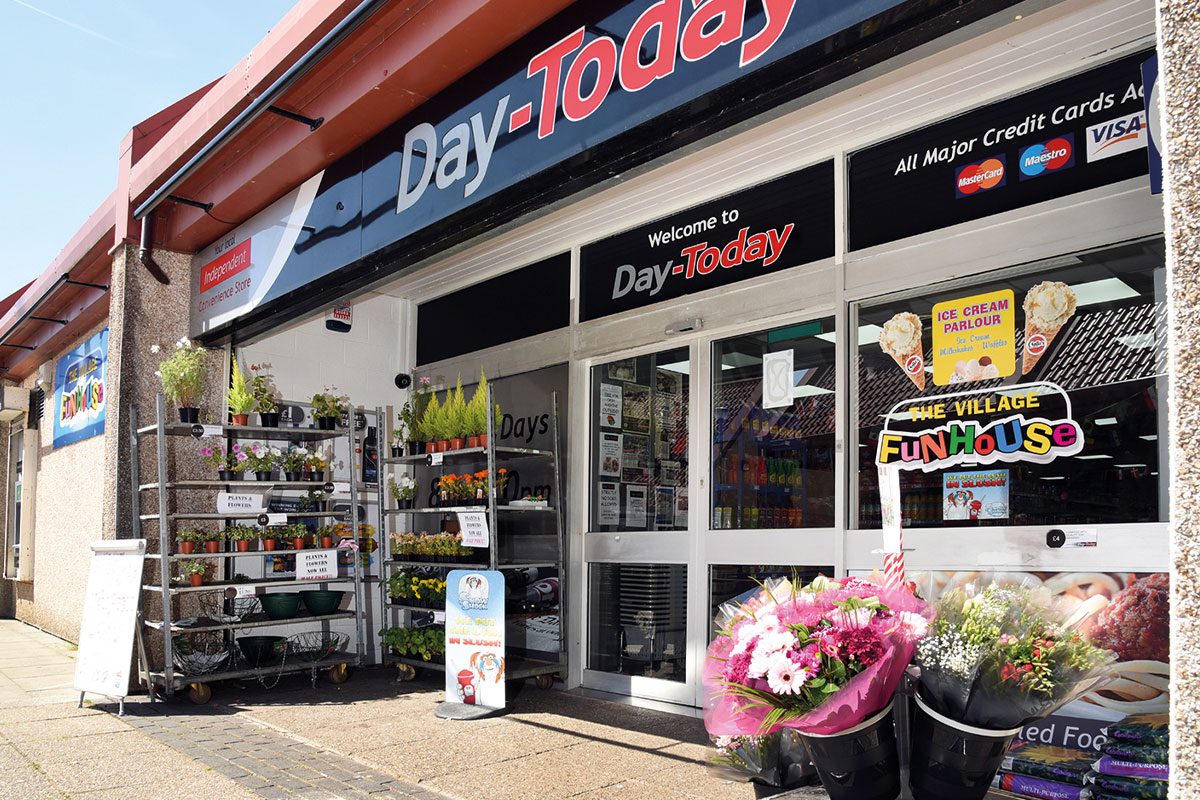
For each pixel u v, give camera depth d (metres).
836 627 1.82
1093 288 3.49
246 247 5.92
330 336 7.12
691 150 3.47
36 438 10.58
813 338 4.56
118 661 5.05
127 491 6.04
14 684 6.03
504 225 4.29
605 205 5.55
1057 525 3.46
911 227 4.11
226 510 5.76
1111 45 3.44
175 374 5.87
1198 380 1.35
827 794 2.00
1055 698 1.75
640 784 3.59
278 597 5.96
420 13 4.13
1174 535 1.36
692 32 3.17
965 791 1.82
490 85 4.10
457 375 6.96
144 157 6.27
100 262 7.46
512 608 5.62
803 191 4.65
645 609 5.33
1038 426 3.59
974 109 3.92
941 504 3.84
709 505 5.01
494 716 4.91
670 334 5.22
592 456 5.84
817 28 2.75
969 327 3.86
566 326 6.06
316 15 4.50
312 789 3.51
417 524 7.17
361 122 4.73
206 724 4.73
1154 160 3.21
